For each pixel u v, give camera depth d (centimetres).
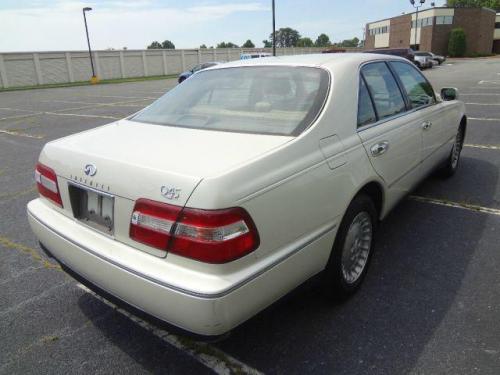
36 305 307
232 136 250
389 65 363
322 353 248
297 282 235
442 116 438
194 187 190
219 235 188
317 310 286
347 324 272
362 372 233
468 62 4731
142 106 1652
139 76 4997
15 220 470
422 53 4072
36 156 790
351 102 285
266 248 208
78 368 245
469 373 229
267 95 287
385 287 311
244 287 195
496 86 1753
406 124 347
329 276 271
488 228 403
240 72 324
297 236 228
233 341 261
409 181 372
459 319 273
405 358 242
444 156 479
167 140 253
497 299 293
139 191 206
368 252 307
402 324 271
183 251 192
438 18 6438
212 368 242
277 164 219
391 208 346
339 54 342
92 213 238
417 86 405
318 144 247
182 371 241
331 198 249
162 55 5219
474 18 6462
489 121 921
